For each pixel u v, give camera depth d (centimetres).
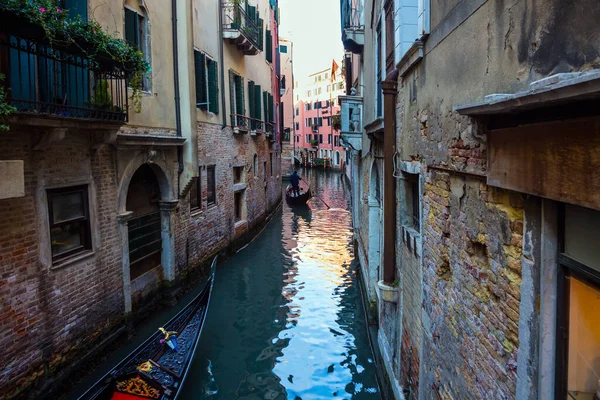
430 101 397
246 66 1650
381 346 731
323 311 1024
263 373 759
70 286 659
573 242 200
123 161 799
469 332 310
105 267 745
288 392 704
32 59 595
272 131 2222
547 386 216
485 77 263
